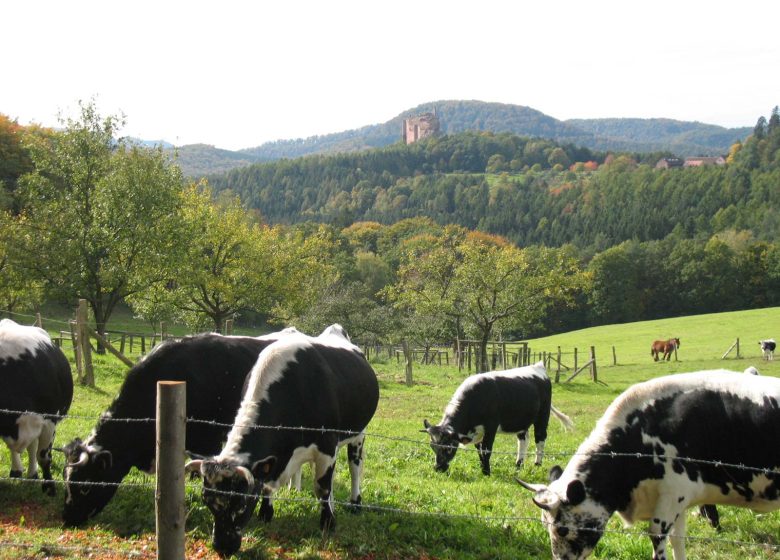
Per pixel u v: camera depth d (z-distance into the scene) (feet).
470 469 42.68
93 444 26.37
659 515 22.17
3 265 91.15
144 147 95.86
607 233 421.18
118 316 185.37
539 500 22.16
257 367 24.54
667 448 22.17
